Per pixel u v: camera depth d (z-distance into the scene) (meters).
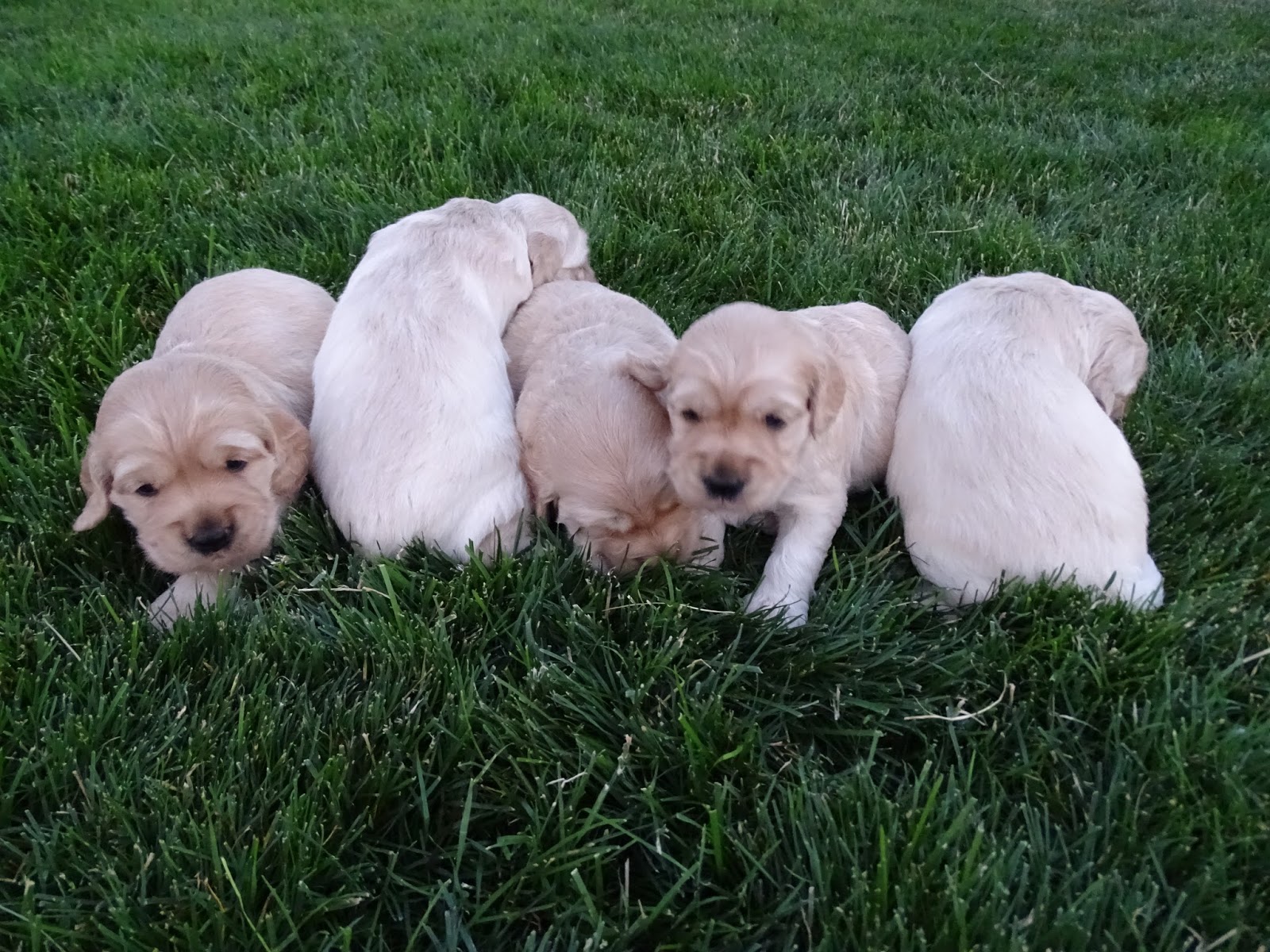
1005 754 0.37
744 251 0.70
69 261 0.67
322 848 0.32
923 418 0.46
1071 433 0.43
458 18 1.33
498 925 0.32
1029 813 0.34
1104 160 0.88
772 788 0.34
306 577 0.44
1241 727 0.36
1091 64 1.18
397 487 0.43
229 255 0.68
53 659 0.39
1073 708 0.38
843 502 0.48
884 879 0.30
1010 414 0.43
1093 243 0.73
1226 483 0.49
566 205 0.75
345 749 0.35
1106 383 0.52
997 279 0.54
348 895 0.32
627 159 0.85
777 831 0.34
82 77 1.05
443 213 0.56
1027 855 0.32
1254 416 0.55
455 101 0.94
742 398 0.43
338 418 0.45
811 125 0.94
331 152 0.84
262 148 0.84
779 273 0.68
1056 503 0.42
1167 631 0.39
